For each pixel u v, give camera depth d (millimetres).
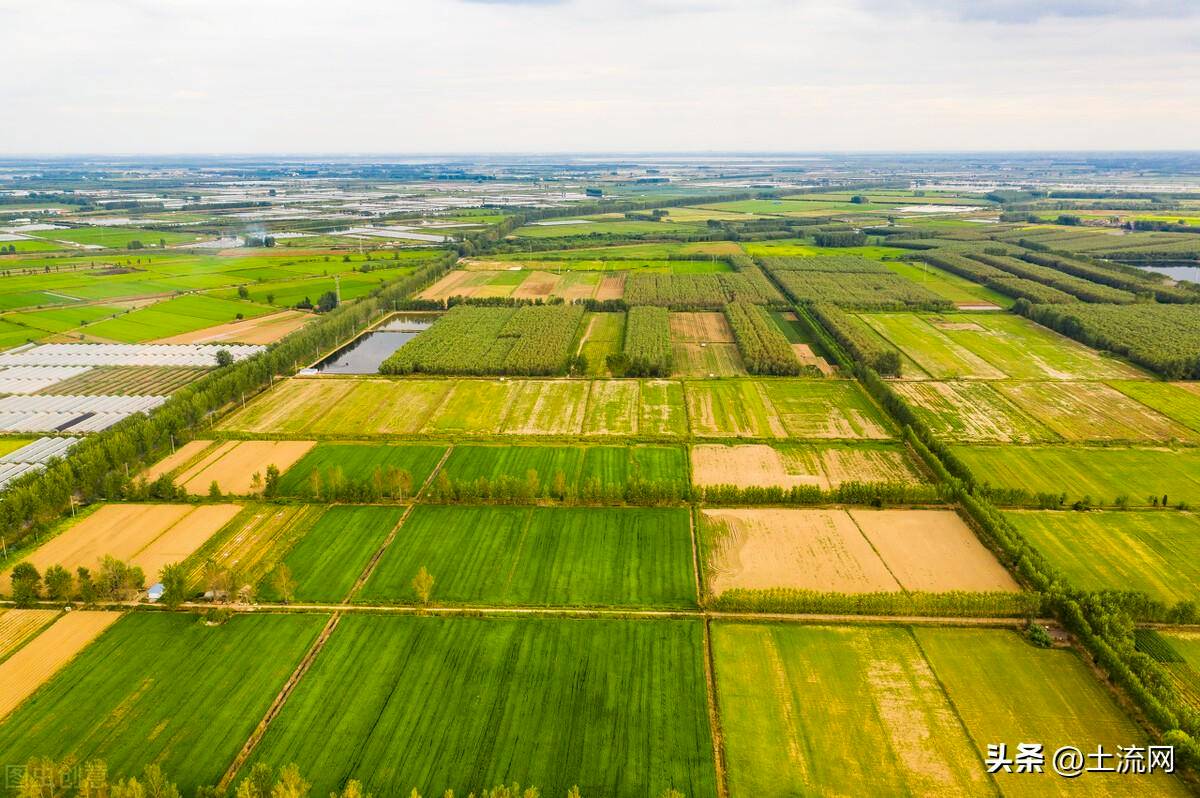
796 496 109500
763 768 64688
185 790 62594
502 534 102125
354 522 105625
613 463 125688
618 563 95312
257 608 86562
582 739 67750
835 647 79812
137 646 80250
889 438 135625
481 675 75750
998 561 95750
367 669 76625
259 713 71125
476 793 62125
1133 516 105812
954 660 77812
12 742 67688
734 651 79250
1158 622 83125
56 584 86750
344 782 63250
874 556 96688
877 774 64125
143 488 112875
